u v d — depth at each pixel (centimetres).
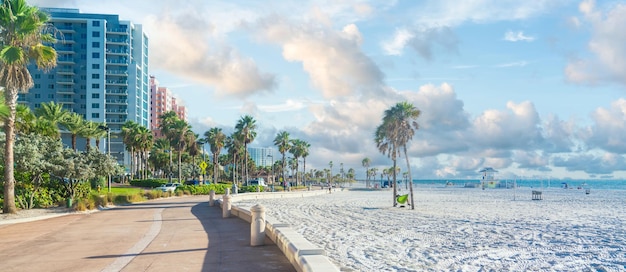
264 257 1173
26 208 3309
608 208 5181
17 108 3950
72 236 1730
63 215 2909
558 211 4641
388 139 5506
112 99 13875
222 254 1234
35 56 2869
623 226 3114
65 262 1162
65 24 13650
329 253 1802
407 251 1909
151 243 1488
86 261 1172
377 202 6188
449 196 8869
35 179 3422
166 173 13375
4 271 1057
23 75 2830
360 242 2152
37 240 1628
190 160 13662
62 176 3575
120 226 2092
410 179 5034
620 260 1791
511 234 2600
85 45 13688
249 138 10412
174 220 2369
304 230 2630
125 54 13975
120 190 6375
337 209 4616
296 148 14438
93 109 13538
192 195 6444
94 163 4059
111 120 13800
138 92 14625
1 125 2881
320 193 9456
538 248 2080
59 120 5597
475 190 13862
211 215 2697
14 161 3147
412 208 4844
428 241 2252
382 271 1463
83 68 13675
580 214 4231
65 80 13438
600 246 2162
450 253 1886
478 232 2681
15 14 2770
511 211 4603
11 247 1455
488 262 1703
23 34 2755
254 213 1373
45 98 13425
